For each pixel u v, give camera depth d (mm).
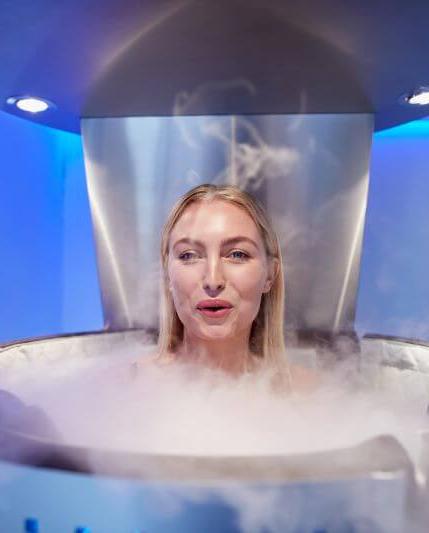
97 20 856
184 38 941
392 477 462
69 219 2051
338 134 1503
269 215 1560
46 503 475
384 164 1891
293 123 1508
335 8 813
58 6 807
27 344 1285
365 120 1482
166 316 1303
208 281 1064
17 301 1988
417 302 1912
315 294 1584
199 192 1134
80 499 463
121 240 1604
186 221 1104
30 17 846
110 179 1573
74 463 468
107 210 1593
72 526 469
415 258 1896
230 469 454
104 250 1612
